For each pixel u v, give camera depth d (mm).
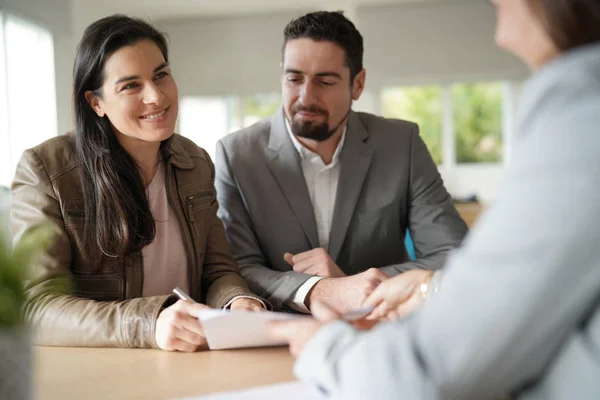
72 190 1421
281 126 1881
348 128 1872
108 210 1416
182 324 1108
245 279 1682
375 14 6898
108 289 1447
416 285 1149
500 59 6719
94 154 1438
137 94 1417
